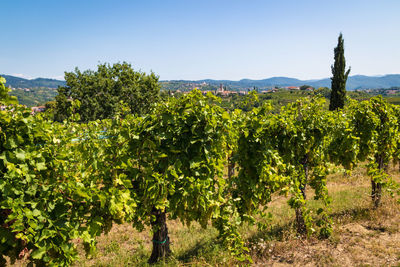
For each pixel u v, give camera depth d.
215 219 4.75
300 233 5.88
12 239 3.10
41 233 3.14
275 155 5.16
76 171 4.06
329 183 10.57
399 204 7.04
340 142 6.64
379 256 4.74
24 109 3.19
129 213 4.01
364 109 7.04
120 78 44.00
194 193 4.21
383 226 5.94
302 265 4.67
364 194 8.16
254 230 6.31
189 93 4.20
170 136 4.15
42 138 3.37
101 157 4.00
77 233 3.34
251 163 4.88
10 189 2.91
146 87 43.28
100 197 3.42
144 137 4.19
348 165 6.64
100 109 40.47
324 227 5.62
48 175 3.42
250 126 4.80
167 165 4.24
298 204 5.55
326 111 6.42
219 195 4.45
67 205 3.43
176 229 6.67
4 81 2.89
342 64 28.27
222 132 4.34
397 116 7.92
